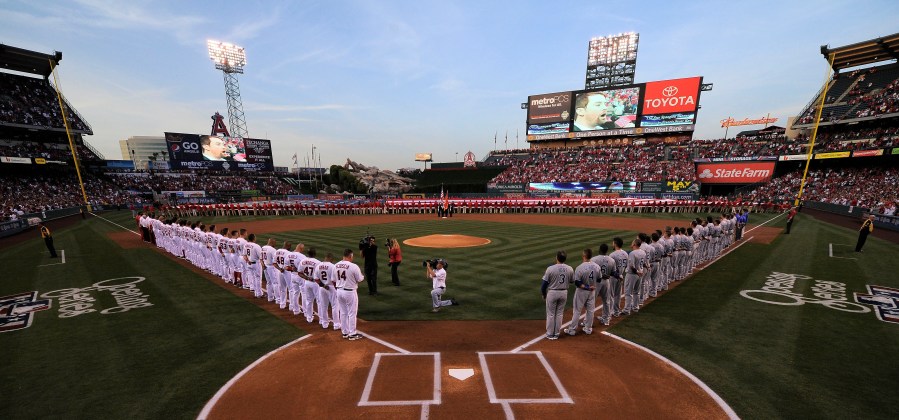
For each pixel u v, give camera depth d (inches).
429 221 1445.6
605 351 327.0
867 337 351.3
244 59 3582.7
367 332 371.2
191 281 568.4
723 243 774.5
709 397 255.3
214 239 584.1
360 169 4217.5
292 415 236.5
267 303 466.3
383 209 1806.1
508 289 513.7
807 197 1815.9
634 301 428.8
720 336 357.4
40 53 1932.8
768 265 646.5
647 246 460.4
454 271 613.6
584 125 2763.3
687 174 2185.0
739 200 1808.6
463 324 391.9
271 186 3157.0
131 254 785.6
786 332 364.8
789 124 2551.7
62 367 301.9
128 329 380.8
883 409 240.8
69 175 2159.2
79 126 2166.6
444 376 284.4
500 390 264.5
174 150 2618.1
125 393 263.6
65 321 403.9
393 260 528.4
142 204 2277.3
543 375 286.0
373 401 250.8
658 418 233.3
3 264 692.1
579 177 2500.0
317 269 372.5
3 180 1786.4
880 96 1787.6
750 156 2148.1
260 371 294.0
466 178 3211.1
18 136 1998.0
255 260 486.3
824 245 826.2
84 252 811.4
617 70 3021.7
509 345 340.2
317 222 1430.9
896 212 1173.7
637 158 2517.2
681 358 312.8
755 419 231.0
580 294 355.6
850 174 1780.3
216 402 251.8
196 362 309.6
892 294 482.6
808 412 237.9
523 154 3184.1
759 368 294.8
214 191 2748.5
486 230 1146.0
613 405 247.0
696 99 2404.0
